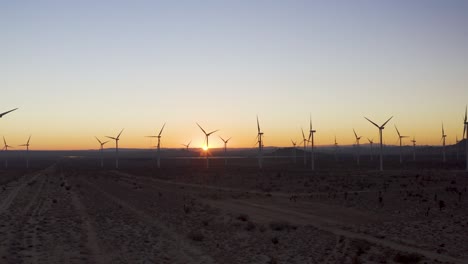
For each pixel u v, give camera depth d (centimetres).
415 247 3072
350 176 10750
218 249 3092
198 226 4056
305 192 7344
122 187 8888
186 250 3034
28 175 14150
